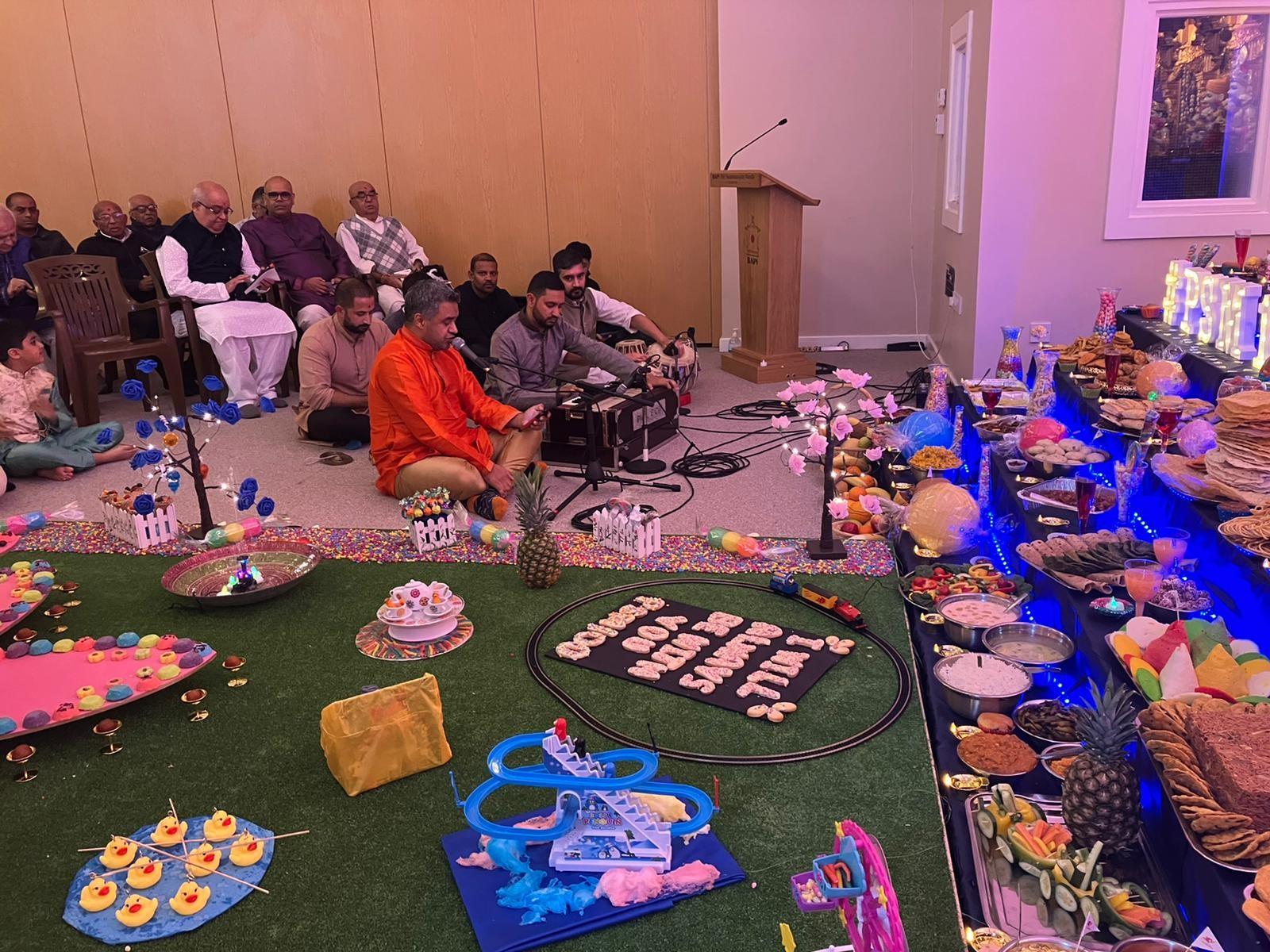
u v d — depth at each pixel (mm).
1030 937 1896
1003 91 5547
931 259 7941
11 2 7855
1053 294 5816
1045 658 2814
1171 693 2281
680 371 6414
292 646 3324
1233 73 5410
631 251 8367
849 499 4355
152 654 3100
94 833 2426
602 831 2223
